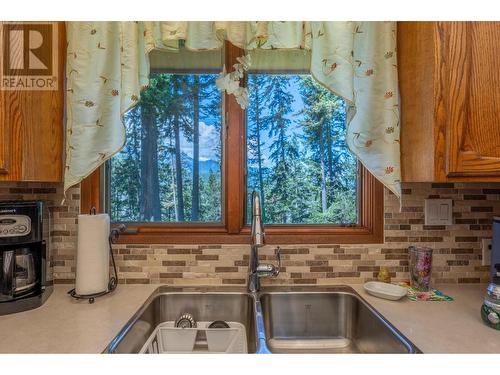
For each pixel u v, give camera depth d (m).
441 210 1.26
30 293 1.03
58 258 1.24
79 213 1.25
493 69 0.95
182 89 1.34
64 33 1.14
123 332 0.85
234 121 1.29
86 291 1.08
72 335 0.83
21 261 1.03
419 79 1.05
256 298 1.14
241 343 1.05
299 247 1.25
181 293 1.18
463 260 1.26
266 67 1.33
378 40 1.17
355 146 1.17
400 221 1.26
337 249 1.26
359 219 1.33
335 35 1.10
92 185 1.27
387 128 1.16
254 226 1.12
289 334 1.18
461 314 0.97
